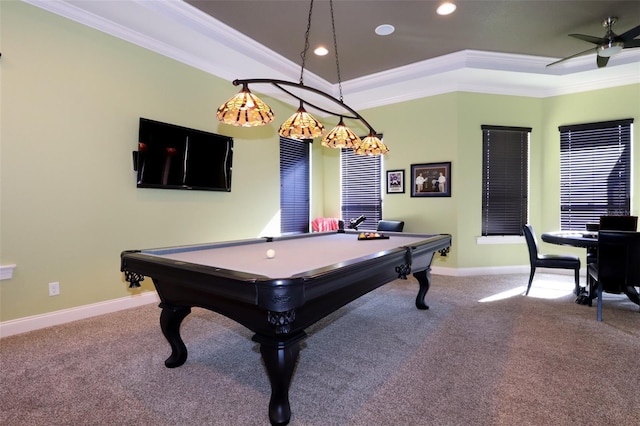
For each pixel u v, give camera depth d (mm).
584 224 4609
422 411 1604
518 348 2297
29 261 2668
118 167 3186
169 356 2213
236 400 1717
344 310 3176
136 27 3166
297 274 1443
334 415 1582
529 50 4031
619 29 3504
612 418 1535
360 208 5641
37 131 2691
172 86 3627
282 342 1496
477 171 4762
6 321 2566
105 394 1766
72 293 2910
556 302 3385
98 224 3059
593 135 4555
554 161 4801
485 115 4773
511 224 4871
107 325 2801
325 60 4273
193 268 1572
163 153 3484
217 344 2416
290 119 2449
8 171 2561
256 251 2340
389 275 2248
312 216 5848
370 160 5527
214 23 3348
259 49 3887
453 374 1953
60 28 2805
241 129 4449
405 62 4359
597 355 2178
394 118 5207
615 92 4438
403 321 2871
